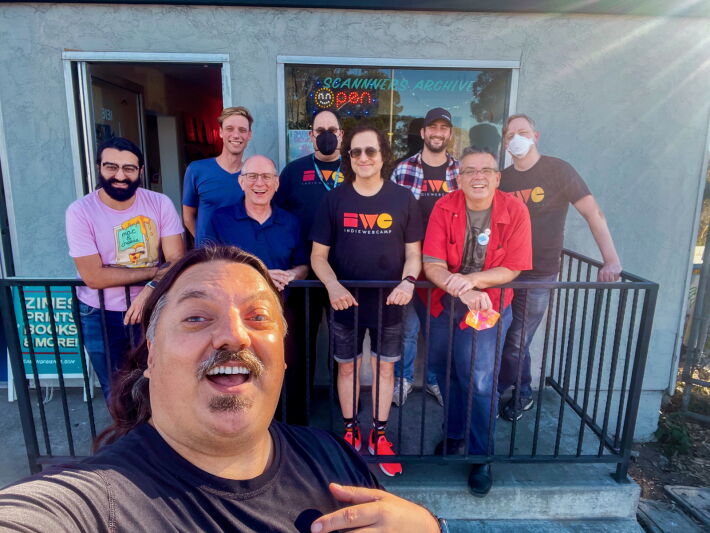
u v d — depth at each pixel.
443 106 3.33
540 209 2.82
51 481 0.78
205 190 2.90
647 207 3.39
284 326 1.07
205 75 5.50
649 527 2.71
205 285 0.95
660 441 3.60
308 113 3.29
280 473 1.01
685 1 3.07
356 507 0.95
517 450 2.80
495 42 3.19
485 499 2.49
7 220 3.31
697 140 3.31
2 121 3.16
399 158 3.39
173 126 5.75
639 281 2.38
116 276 2.24
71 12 3.04
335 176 2.89
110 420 3.15
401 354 2.35
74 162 3.21
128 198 2.27
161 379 0.91
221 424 0.87
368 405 3.21
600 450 2.50
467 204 2.32
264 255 2.45
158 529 0.79
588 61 3.21
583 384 3.64
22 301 2.28
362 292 2.43
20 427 3.10
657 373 3.60
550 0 3.06
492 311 2.14
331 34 3.13
